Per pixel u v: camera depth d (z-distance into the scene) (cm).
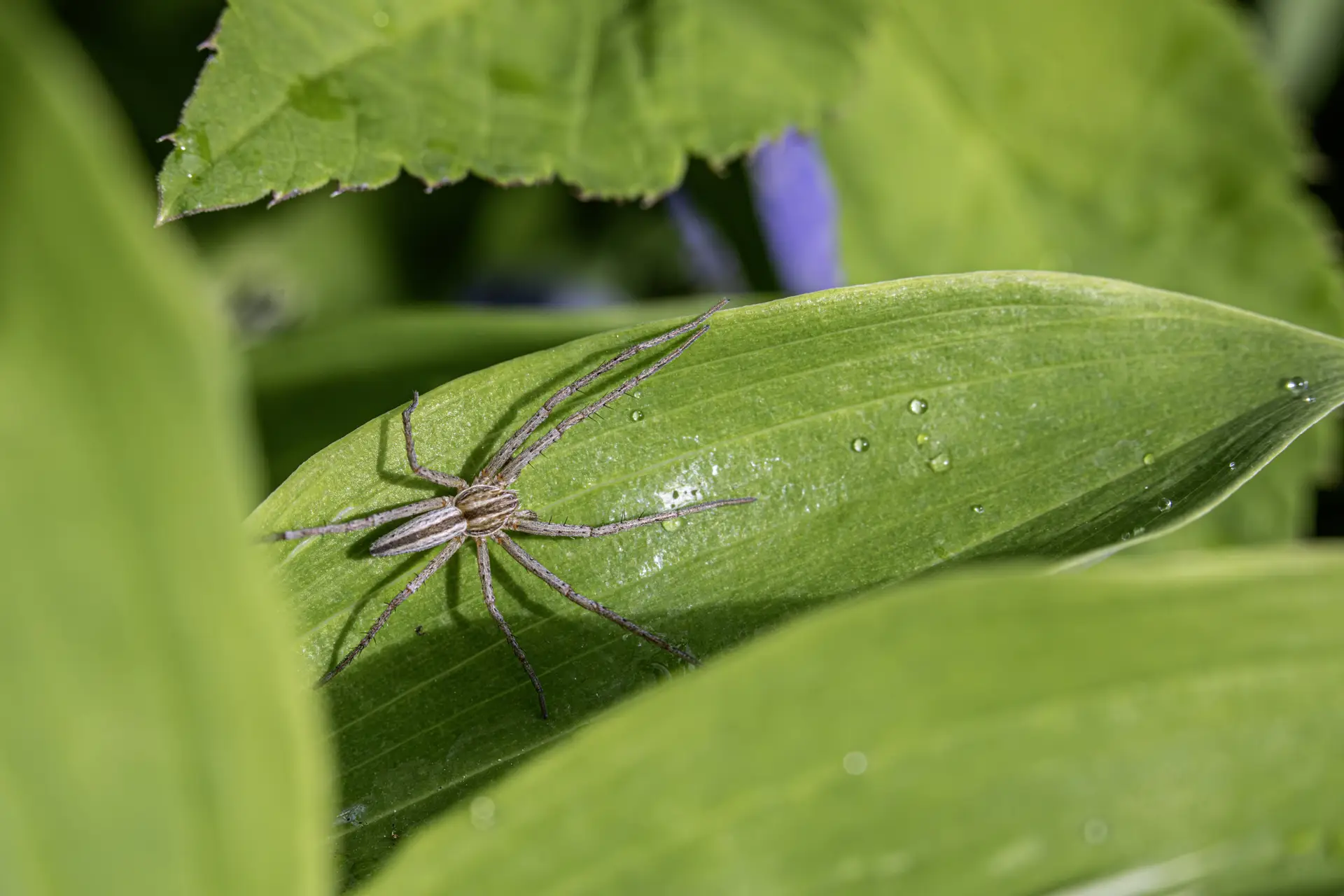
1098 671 22
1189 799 22
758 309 24
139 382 19
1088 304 24
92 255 18
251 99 24
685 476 24
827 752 22
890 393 24
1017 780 22
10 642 21
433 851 22
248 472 21
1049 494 24
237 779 21
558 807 22
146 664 21
